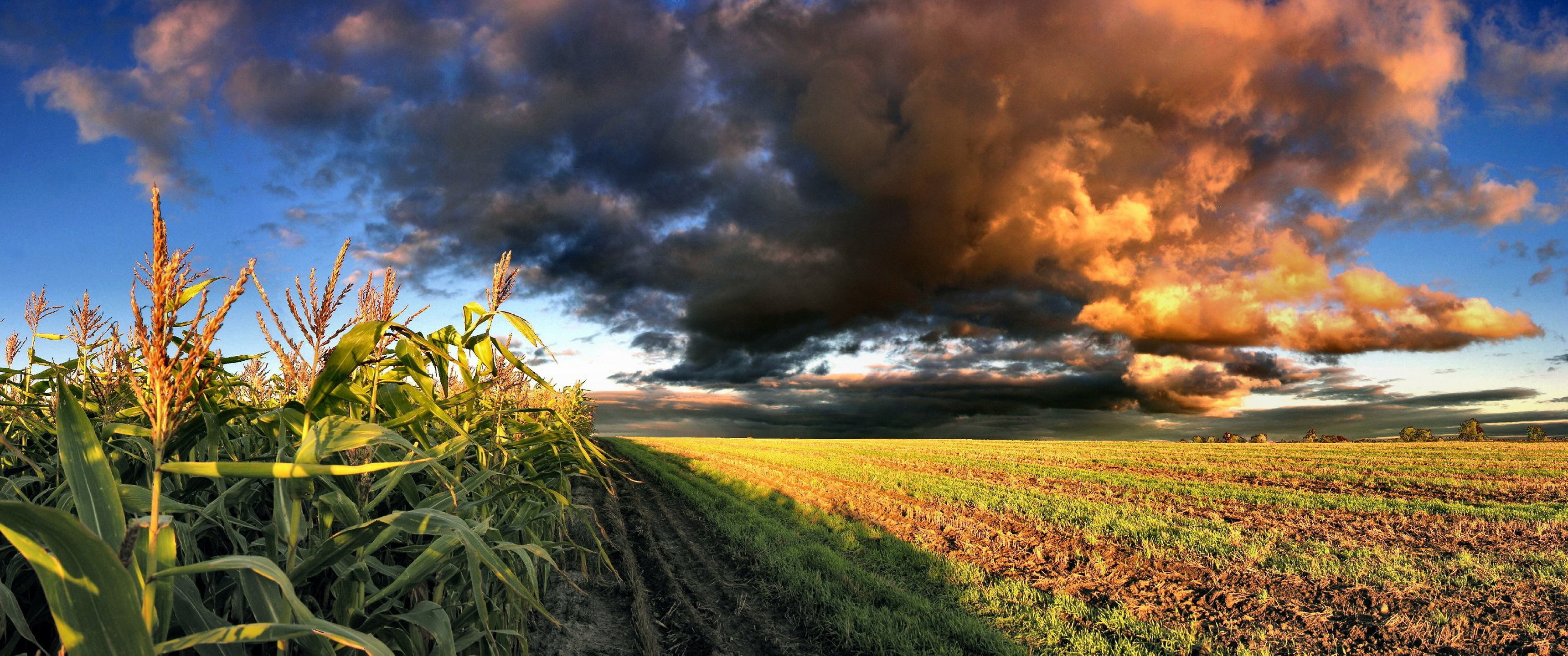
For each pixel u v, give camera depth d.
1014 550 9.64
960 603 7.07
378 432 1.87
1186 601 7.16
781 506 14.50
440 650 2.26
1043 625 6.20
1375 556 8.79
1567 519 11.42
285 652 1.85
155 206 1.26
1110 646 5.78
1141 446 45.25
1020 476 21.48
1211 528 11.09
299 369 2.42
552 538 6.10
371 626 2.45
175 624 2.07
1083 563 8.88
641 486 19.50
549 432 4.47
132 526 1.28
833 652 5.79
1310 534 10.66
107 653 1.17
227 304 1.34
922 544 10.05
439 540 2.47
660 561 9.01
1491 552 9.04
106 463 1.40
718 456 33.62
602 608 6.72
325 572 2.76
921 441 60.22
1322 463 25.83
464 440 2.62
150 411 1.37
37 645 1.76
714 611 6.84
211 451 2.05
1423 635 5.96
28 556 1.10
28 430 3.01
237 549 2.32
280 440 2.07
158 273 1.27
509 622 4.40
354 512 2.38
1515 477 19.33
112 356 2.62
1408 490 16.72
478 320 3.03
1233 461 28.41
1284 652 5.71
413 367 2.84
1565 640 5.77
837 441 61.53
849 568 8.33
